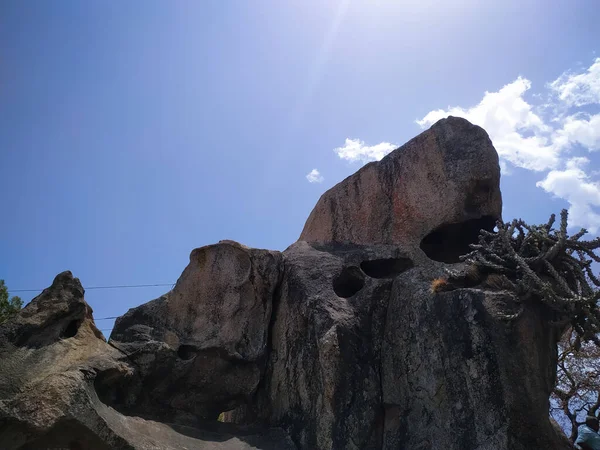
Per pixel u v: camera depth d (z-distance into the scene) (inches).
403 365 277.7
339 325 289.0
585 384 587.8
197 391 297.1
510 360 242.5
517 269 263.3
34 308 245.6
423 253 337.7
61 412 215.0
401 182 366.0
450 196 337.1
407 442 259.1
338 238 381.7
